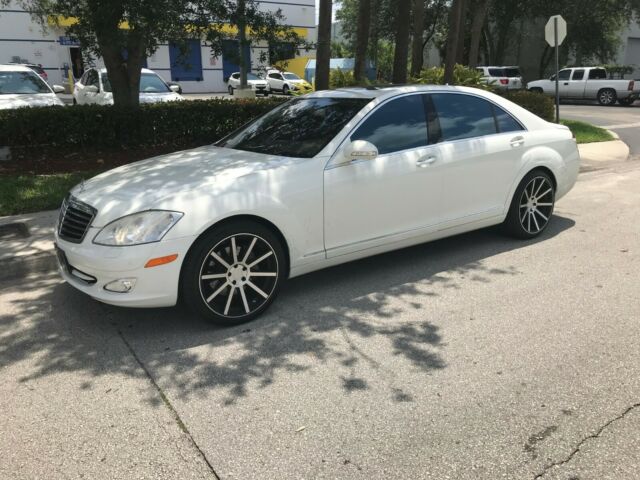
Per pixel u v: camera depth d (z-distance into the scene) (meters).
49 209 6.91
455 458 2.67
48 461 2.67
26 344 3.84
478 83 15.69
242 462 2.66
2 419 3.00
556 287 4.78
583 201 7.96
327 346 3.78
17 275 5.14
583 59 34.62
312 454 2.71
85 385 3.33
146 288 3.69
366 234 4.62
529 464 2.62
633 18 33.38
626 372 3.42
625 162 11.43
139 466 2.63
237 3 8.26
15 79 11.69
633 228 6.55
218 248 3.88
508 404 3.10
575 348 3.72
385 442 2.79
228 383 3.33
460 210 5.26
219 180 3.99
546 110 15.34
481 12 20.97
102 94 12.75
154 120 9.84
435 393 3.21
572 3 29.45
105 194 3.94
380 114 4.73
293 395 3.21
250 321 4.15
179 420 2.98
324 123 4.68
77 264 3.80
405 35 12.89
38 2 11.77
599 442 2.78
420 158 4.82
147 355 3.67
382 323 4.12
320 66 11.58
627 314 4.24
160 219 3.68
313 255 4.35
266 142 4.82
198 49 33.22
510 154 5.55
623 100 26.67
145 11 6.90
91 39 8.44
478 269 5.22
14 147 9.09
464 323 4.11
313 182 4.23
